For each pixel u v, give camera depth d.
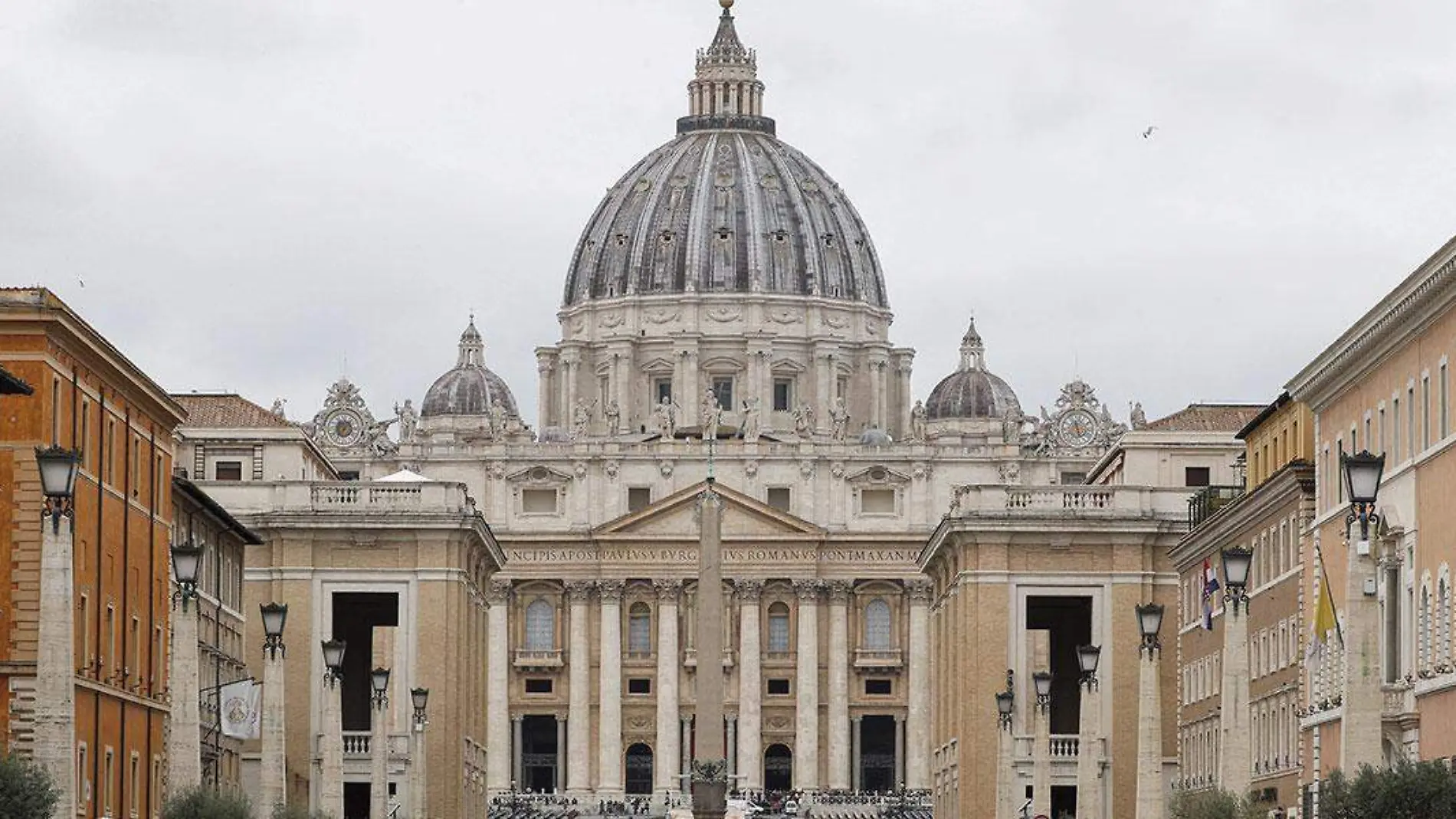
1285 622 132.75
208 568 156.00
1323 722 118.06
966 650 189.12
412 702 187.62
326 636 189.12
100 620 113.12
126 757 118.19
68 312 105.81
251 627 189.50
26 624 104.56
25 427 104.81
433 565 189.75
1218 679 152.00
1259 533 141.25
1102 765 186.75
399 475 195.62
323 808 117.19
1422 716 99.69
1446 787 75.75
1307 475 127.19
